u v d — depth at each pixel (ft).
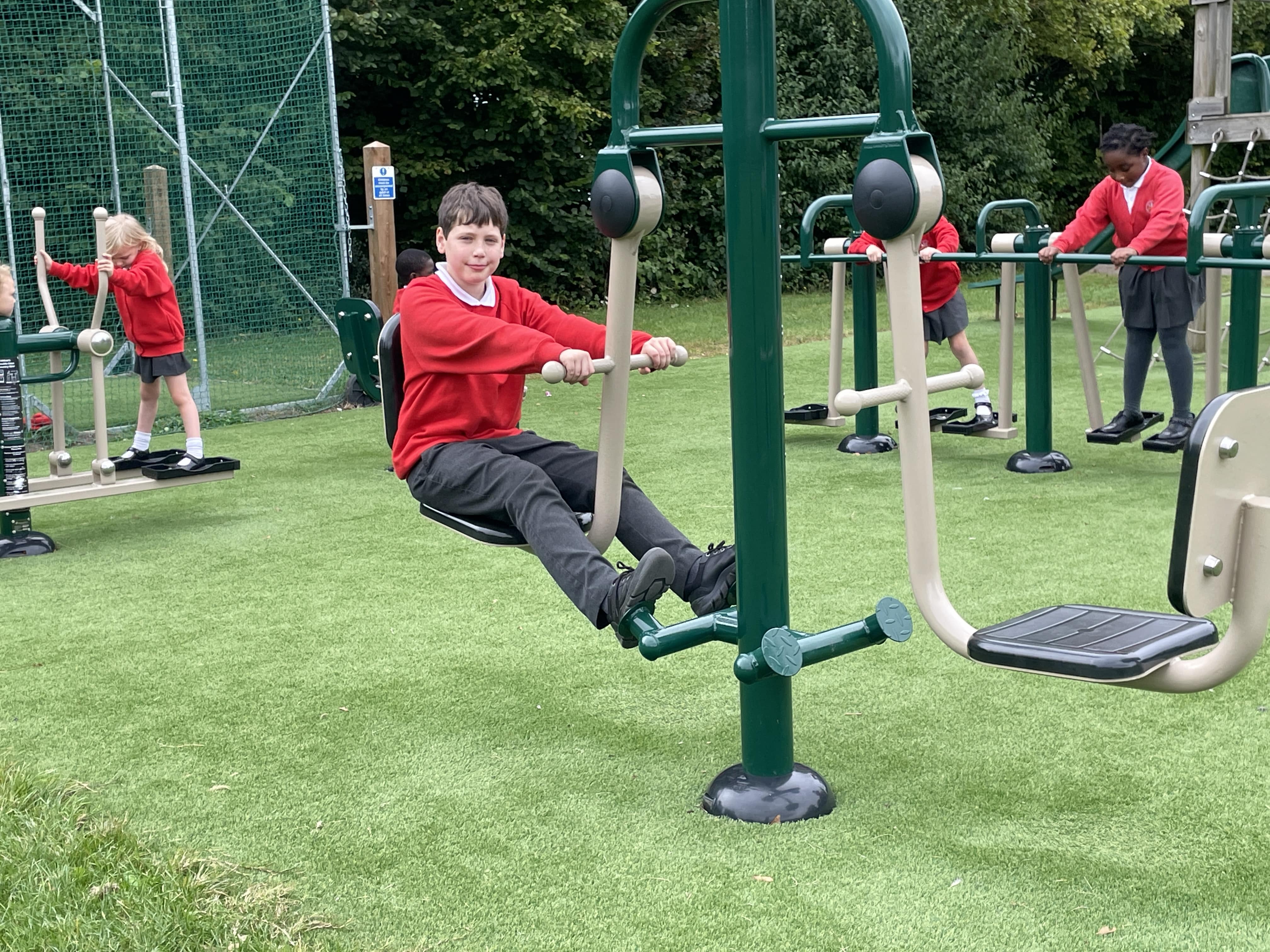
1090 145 82.94
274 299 31.24
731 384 8.13
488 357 8.62
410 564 15.89
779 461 8.19
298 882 7.97
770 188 7.86
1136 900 7.39
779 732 8.71
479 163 53.21
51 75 35.60
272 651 12.69
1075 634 6.93
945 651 11.88
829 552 15.53
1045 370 19.90
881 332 42.29
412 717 10.80
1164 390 28.12
